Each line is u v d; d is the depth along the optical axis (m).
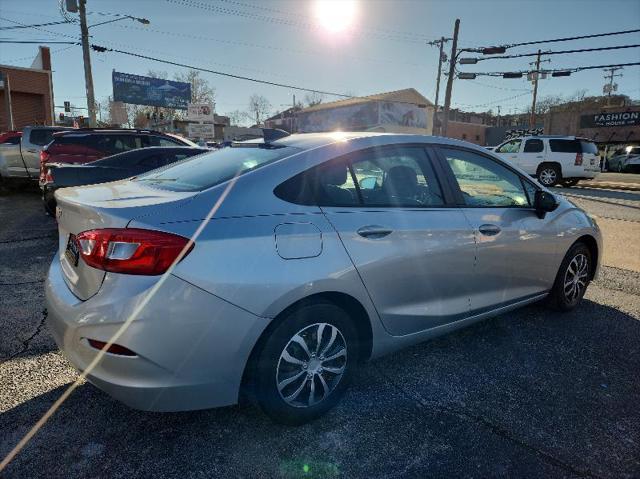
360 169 2.77
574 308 4.39
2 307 4.06
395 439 2.48
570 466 2.32
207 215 2.19
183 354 2.08
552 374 3.20
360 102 43.81
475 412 2.74
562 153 16.08
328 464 2.28
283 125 54.38
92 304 2.08
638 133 37.03
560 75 22.27
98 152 8.77
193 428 2.52
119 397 2.10
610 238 7.73
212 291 2.09
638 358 3.46
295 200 2.46
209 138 24.81
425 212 2.95
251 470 2.23
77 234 2.29
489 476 2.23
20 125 24.86
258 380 2.34
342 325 2.57
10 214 8.62
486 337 3.75
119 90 40.44
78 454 2.29
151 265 2.02
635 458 2.39
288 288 2.27
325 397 2.60
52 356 3.23
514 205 3.60
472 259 3.15
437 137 3.26
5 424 2.50
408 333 2.94
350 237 2.53
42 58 25.09
